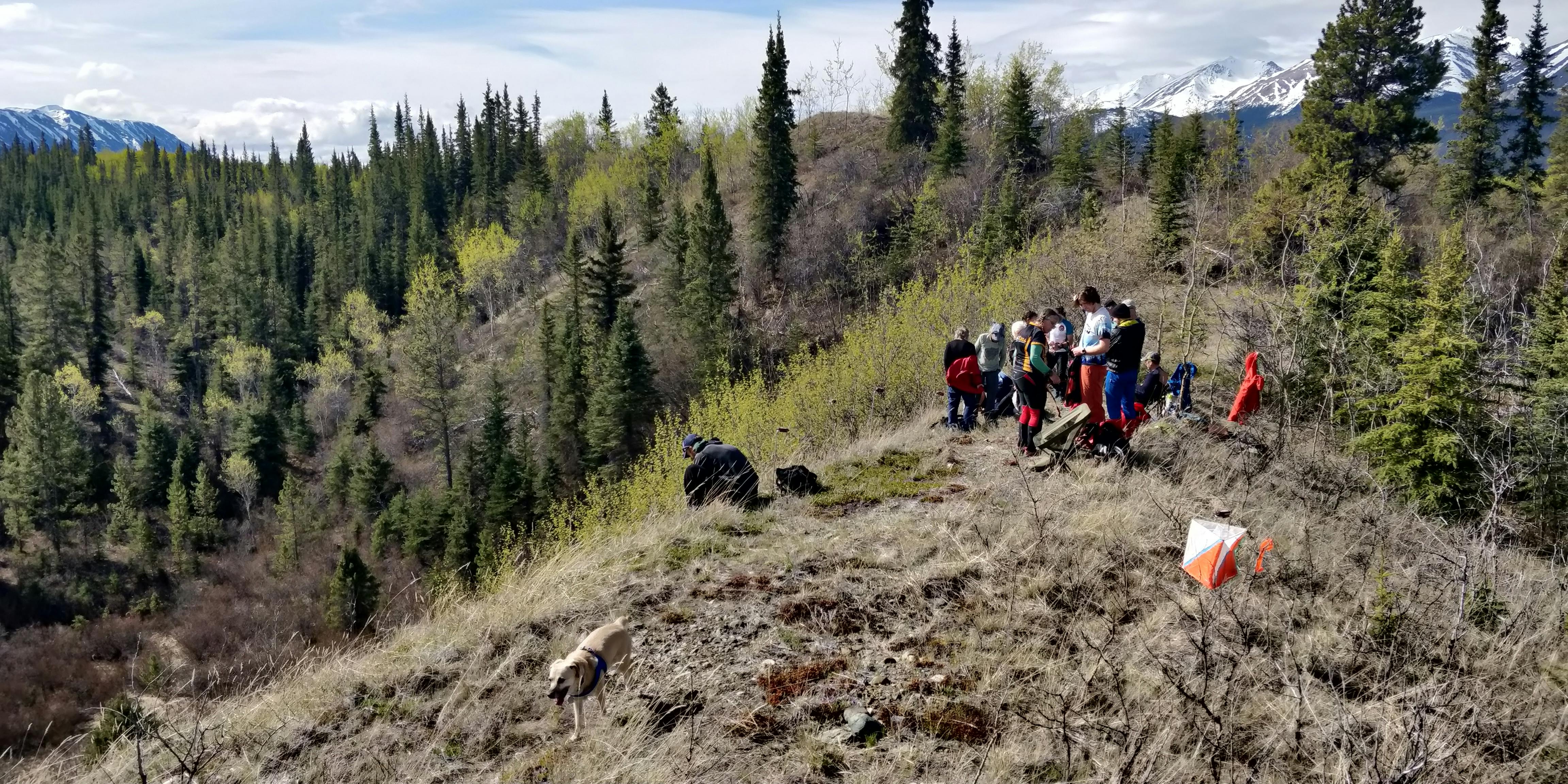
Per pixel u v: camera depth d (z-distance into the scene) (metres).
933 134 61.59
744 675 4.35
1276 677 4.12
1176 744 3.68
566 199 88.81
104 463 56.22
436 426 54.38
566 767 3.64
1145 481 6.84
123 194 131.38
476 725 4.07
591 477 22.98
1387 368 8.75
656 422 22.67
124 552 49.25
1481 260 12.84
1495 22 35.34
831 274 50.16
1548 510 7.51
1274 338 10.49
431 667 4.59
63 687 36.81
